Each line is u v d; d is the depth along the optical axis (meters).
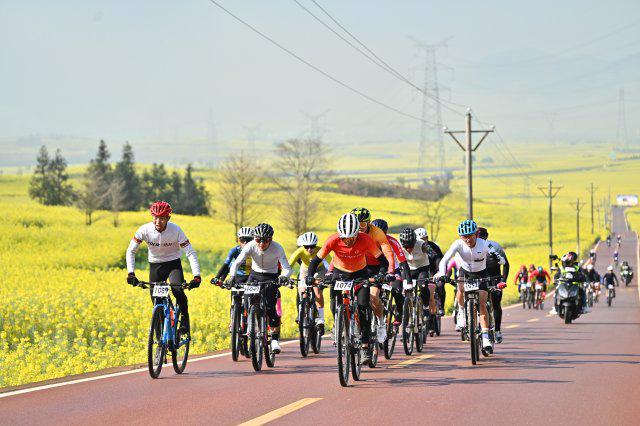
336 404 14.04
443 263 20.19
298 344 26.44
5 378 19.08
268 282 19.48
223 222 160.25
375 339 18.91
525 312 53.06
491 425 12.22
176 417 13.01
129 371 18.89
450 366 19.53
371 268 19.58
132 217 159.25
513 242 192.50
